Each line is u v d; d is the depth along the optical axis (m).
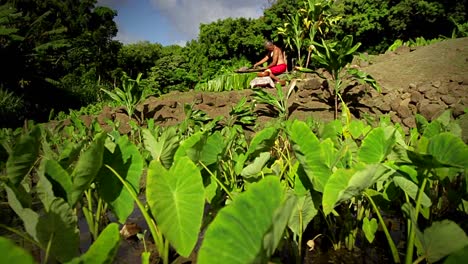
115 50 24.70
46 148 2.17
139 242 1.74
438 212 1.81
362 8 15.75
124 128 5.31
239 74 7.71
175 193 1.20
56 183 1.27
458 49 6.14
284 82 6.79
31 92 11.69
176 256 1.57
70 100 12.28
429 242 1.01
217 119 4.33
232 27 16.95
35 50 12.35
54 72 15.77
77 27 22.80
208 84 7.88
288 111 5.64
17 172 1.41
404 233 1.75
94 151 1.25
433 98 4.71
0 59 10.72
